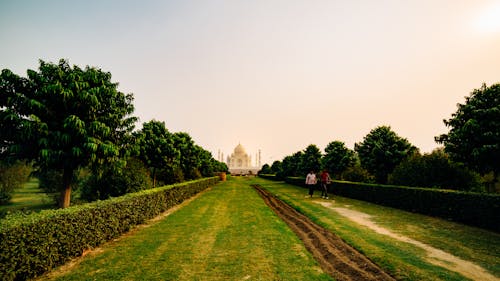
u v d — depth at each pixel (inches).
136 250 288.5
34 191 1352.1
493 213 357.4
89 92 396.5
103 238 312.7
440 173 599.5
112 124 443.5
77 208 286.2
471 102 510.9
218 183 1784.0
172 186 628.4
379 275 211.5
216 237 337.4
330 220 419.8
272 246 293.3
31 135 356.5
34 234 214.1
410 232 345.7
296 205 597.0
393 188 574.2
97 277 217.9
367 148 986.7
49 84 374.9
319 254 268.8
